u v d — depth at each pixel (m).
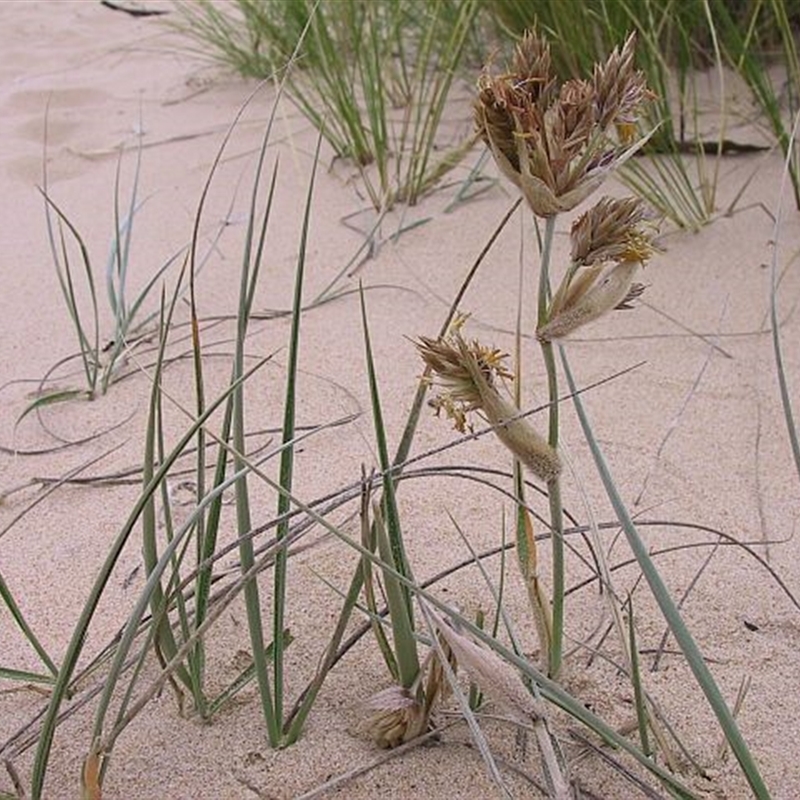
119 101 2.80
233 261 1.95
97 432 1.49
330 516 1.27
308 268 1.90
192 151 2.44
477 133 0.78
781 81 2.32
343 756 0.95
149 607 1.12
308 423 1.48
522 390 1.52
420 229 2.00
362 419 1.48
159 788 0.93
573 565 1.18
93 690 0.99
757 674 1.04
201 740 0.97
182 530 0.82
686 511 1.28
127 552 1.24
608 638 1.08
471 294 1.78
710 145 2.12
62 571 1.22
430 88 2.56
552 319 0.81
